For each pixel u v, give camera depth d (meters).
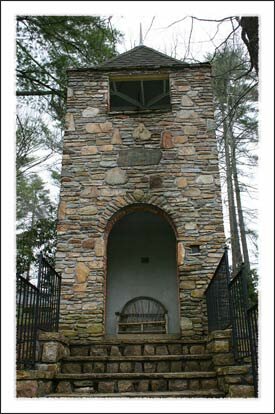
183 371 4.66
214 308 5.14
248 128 8.92
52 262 9.33
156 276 8.23
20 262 9.08
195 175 6.71
